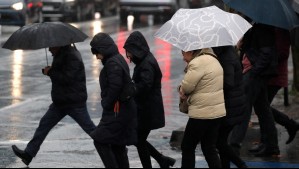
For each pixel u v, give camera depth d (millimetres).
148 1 72438
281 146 21500
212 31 16188
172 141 22531
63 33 18250
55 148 21312
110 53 16141
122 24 71438
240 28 16703
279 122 20734
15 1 55688
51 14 65750
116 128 16266
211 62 16047
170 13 72375
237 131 19344
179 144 22234
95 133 16359
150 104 17188
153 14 72750
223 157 17375
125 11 72938
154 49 50500
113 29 65000
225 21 16594
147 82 16766
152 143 22359
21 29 18438
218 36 16125
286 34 20172
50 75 18547
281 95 29484
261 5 18875
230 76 16656
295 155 20438
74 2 68750
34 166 18984
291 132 20922
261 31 19031
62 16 66125
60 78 18469
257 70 19109
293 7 20516
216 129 16375
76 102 18688
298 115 25219
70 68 18469
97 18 78562
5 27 55469
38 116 26516
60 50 18516
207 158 16547
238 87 16953
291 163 19484
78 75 18609
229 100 16781
